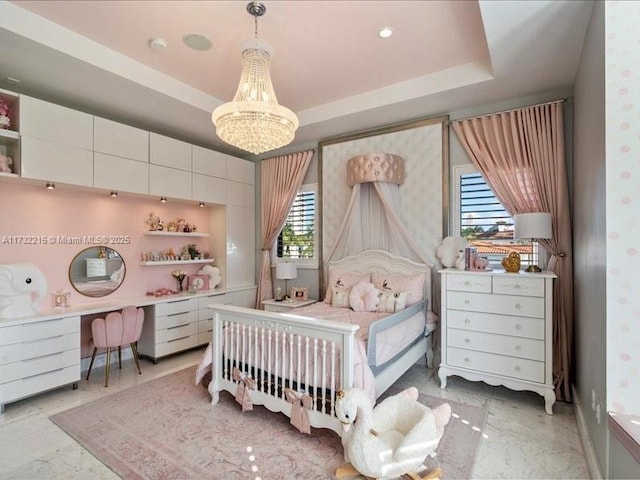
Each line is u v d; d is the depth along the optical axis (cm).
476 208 369
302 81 350
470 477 196
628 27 172
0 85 312
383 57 305
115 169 362
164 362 401
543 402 291
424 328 346
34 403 291
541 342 272
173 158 423
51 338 303
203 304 447
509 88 322
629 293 169
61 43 261
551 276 267
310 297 488
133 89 325
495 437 237
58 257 356
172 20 253
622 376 169
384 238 412
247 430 246
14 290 294
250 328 267
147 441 232
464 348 307
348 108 388
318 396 235
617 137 173
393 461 182
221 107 231
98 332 328
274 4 235
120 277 408
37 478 196
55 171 314
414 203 398
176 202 470
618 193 172
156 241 449
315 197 486
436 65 320
